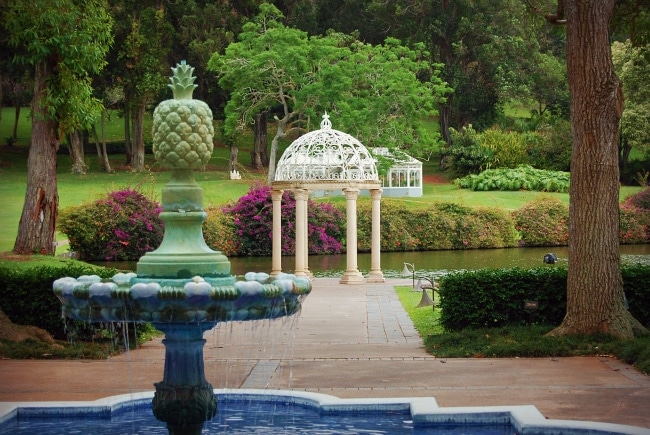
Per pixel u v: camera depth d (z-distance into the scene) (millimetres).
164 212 7133
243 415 8875
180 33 54562
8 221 36812
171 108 7137
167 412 7031
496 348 12312
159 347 13617
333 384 10328
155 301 6449
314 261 35000
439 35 54750
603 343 12484
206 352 12891
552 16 15695
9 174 50250
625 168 53469
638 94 49500
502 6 55469
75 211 32719
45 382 10547
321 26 57656
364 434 8023
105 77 51719
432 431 8164
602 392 9664
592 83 12977
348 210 24812
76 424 8555
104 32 21141
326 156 27594
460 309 14258
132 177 49000
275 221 25516
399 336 14570
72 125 21766
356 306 19125
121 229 33219
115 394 9820
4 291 13953
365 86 44812
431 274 28656
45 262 19078
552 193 47594
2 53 42906
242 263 33812
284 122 43344
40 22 19719
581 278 13102
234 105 44406
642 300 13961
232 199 42406
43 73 21062
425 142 44062
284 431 8148
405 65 44312
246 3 53469
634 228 41531
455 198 45594
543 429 7762
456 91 56500
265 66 42281
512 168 51812
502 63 55219
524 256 35938
